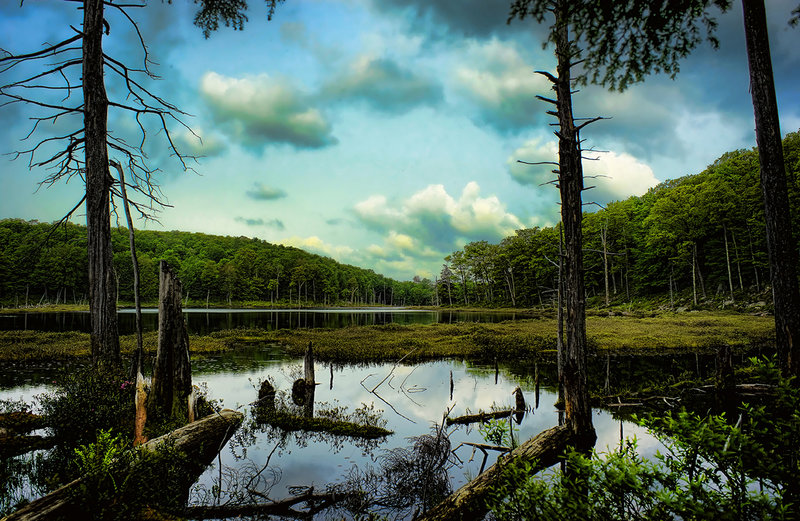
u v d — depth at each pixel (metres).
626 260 53.16
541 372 14.88
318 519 4.95
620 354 18.41
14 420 7.93
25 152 9.36
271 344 22.95
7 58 8.62
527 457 5.74
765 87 6.36
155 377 7.34
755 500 2.31
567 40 6.49
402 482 5.84
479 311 69.62
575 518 2.64
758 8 6.44
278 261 117.94
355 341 23.42
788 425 2.62
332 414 9.61
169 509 4.48
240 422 8.20
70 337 22.36
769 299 34.53
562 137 7.45
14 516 3.71
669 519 2.40
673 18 5.62
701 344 20.11
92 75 8.93
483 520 4.59
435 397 11.20
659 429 3.06
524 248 65.75
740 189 40.12
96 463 3.98
